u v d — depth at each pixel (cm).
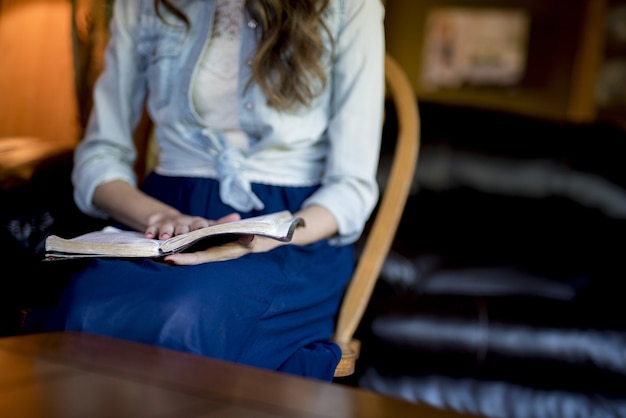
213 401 61
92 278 101
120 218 135
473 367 174
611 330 174
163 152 146
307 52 132
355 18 141
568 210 227
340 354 128
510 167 232
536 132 238
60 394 61
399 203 168
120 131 151
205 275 102
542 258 223
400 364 176
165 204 140
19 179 154
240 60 136
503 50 562
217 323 99
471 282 220
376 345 177
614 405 172
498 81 563
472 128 239
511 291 218
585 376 173
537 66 559
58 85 236
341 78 142
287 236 103
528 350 172
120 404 59
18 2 239
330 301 137
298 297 121
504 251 226
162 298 97
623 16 540
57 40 236
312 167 144
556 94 558
